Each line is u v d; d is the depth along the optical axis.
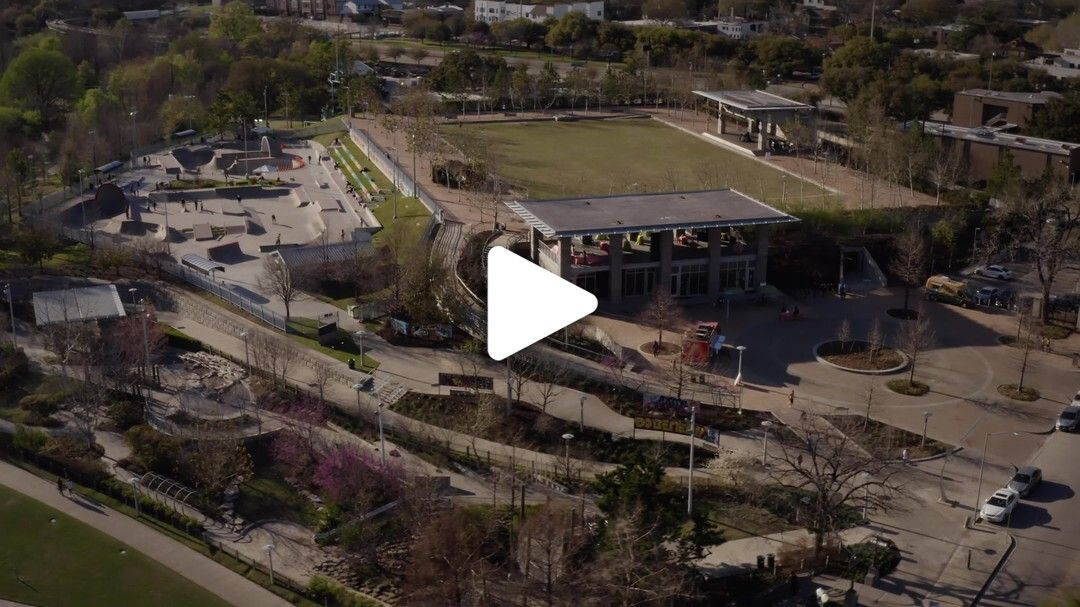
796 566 121.38
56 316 178.62
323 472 135.00
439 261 195.12
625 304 195.50
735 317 192.50
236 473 140.50
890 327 189.50
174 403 158.75
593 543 119.56
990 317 194.75
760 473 139.62
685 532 123.88
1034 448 148.75
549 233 185.38
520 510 128.62
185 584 119.69
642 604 109.44
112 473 141.00
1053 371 172.75
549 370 165.00
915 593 117.12
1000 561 122.94
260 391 160.00
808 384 166.12
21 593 117.62
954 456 146.12
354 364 169.75
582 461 143.38
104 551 125.50
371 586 120.44
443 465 142.50
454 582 113.38
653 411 156.12
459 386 161.25
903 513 132.75
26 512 132.62
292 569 123.19
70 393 155.62
